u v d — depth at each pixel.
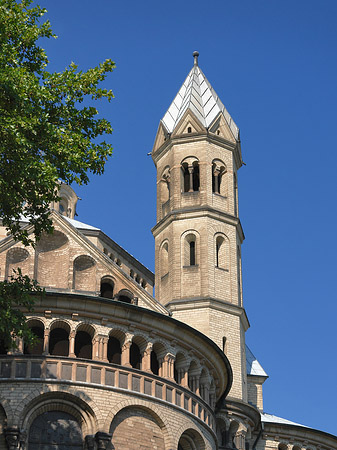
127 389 52.53
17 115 42.03
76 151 43.56
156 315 54.78
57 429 50.94
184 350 56.91
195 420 55.78
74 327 53.09
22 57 45.22
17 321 42.06
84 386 51.50
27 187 42.88
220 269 70.94
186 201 73.06
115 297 60.16
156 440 52.88
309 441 76.12
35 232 44.50
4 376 50.97
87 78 45.59
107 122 46.25
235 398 67.00
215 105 77.44
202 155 74.44
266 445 74.56
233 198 74.56
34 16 45.19
